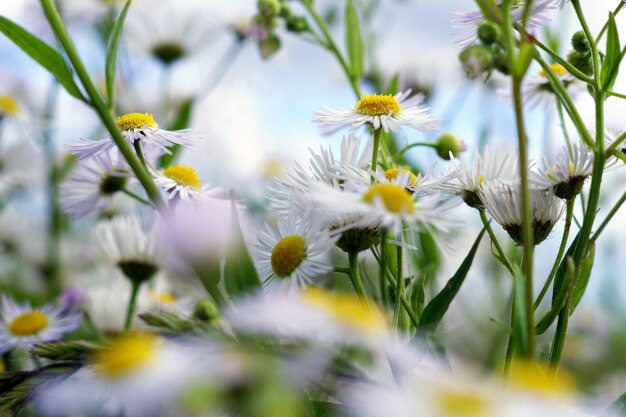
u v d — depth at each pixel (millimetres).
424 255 404
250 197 541
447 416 223
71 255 572
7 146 602
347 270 321
